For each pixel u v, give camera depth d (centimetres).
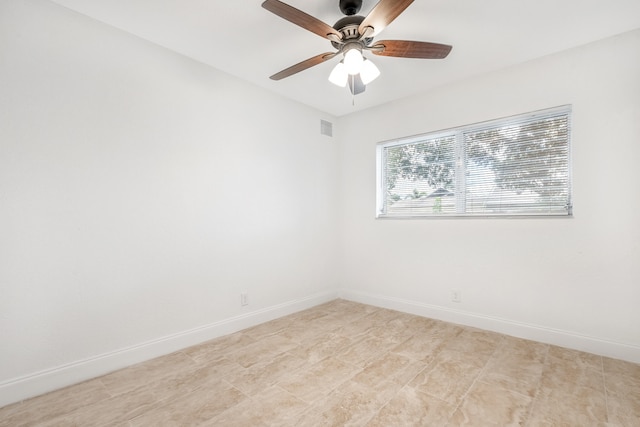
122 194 214
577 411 162
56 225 187
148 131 227
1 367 169
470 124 287
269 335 272
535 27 208
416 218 325
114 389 186
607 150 223
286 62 258
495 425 152
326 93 323
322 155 376
